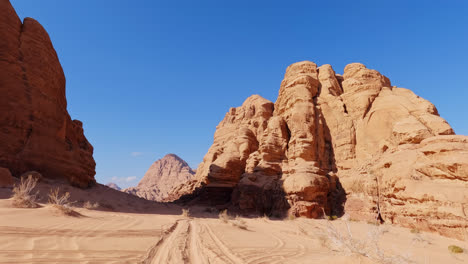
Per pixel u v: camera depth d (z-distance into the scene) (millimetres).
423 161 20750
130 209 20328
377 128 30656
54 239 6480
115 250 6547
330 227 6289
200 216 22562
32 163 18906
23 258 4957
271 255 8336
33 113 20047
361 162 30484
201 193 42094
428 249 13188
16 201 9859
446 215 16719
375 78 36094
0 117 18172
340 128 34406
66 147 22984
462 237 15609
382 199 24344
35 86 20844
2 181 14773
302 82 39062
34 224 7465
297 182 28625
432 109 28000
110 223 10156
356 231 17156
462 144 19094
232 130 52469
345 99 36531
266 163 34156
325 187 29234
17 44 20719
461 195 16672
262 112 46906
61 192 17562
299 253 9039
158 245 8094
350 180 28797
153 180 153250
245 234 13250
